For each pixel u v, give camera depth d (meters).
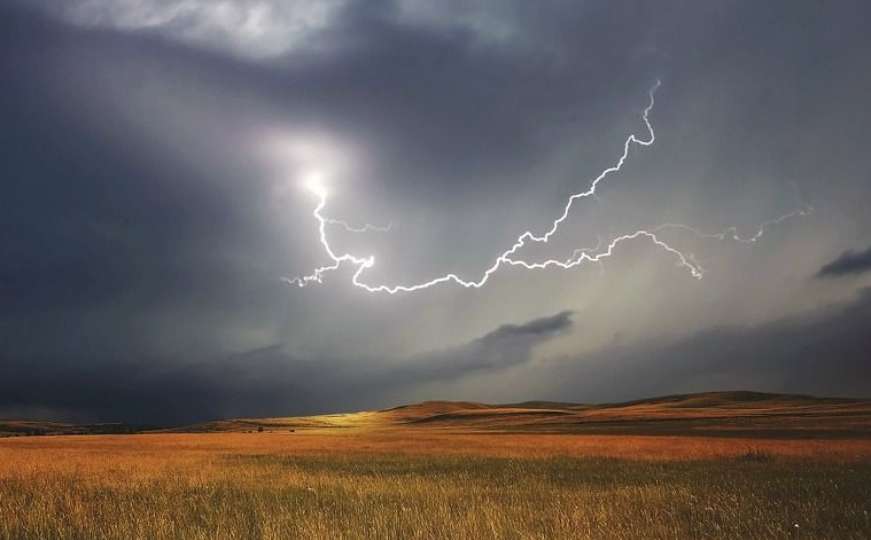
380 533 9.99
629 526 10.56
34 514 11.76
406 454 34.50
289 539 9.77
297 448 42.50
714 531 10.20
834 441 43.44
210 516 11.91
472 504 12.80
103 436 76.69
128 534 10.14
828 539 9.62
